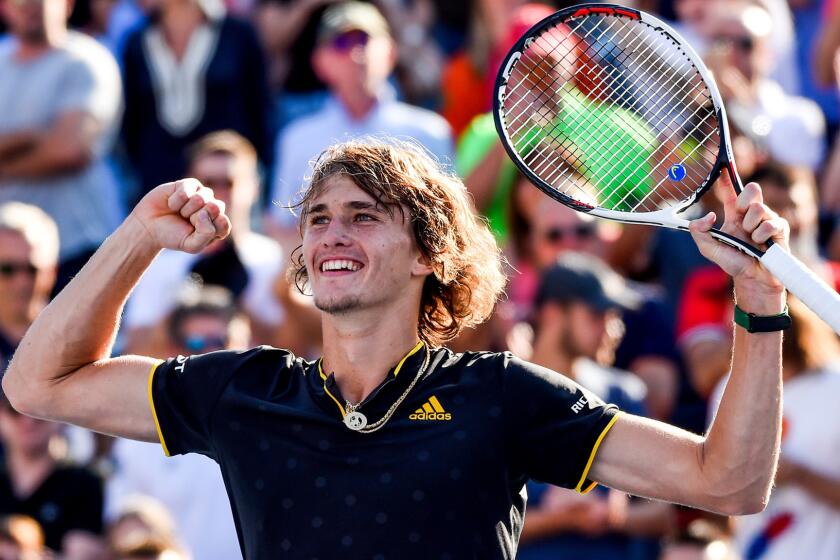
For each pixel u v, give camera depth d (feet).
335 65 95.25
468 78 105.60
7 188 97.81
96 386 43.65
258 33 110.83
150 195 43.27
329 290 41.60
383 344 41.96
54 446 76.13
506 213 90.63
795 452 71.15
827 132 107.55
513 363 41.70
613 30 79.77
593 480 41.22
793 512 71.15
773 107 99.96
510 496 40.96
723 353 83.25
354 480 40.14
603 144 48.65
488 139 92.73
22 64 99.45
